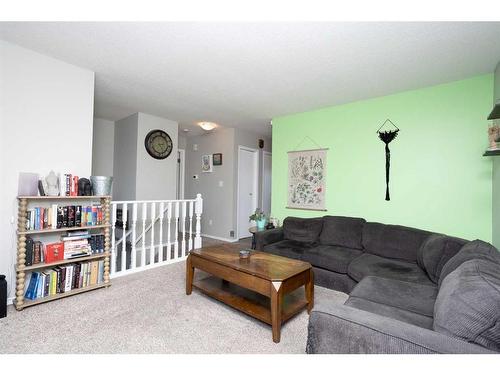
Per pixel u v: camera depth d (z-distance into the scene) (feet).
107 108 12.92
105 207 8.71
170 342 5.61
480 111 8.43
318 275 9.02
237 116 14.02
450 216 8.95
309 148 12.76
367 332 3.36
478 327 3.23
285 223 11.93
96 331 5.97
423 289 5.82
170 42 6.89
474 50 6.95
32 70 7.56
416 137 9.64
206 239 17.53
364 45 6.82
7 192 7.20
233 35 6.51
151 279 9.46
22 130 7.45
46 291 7.39
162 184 14.90
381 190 10.43
